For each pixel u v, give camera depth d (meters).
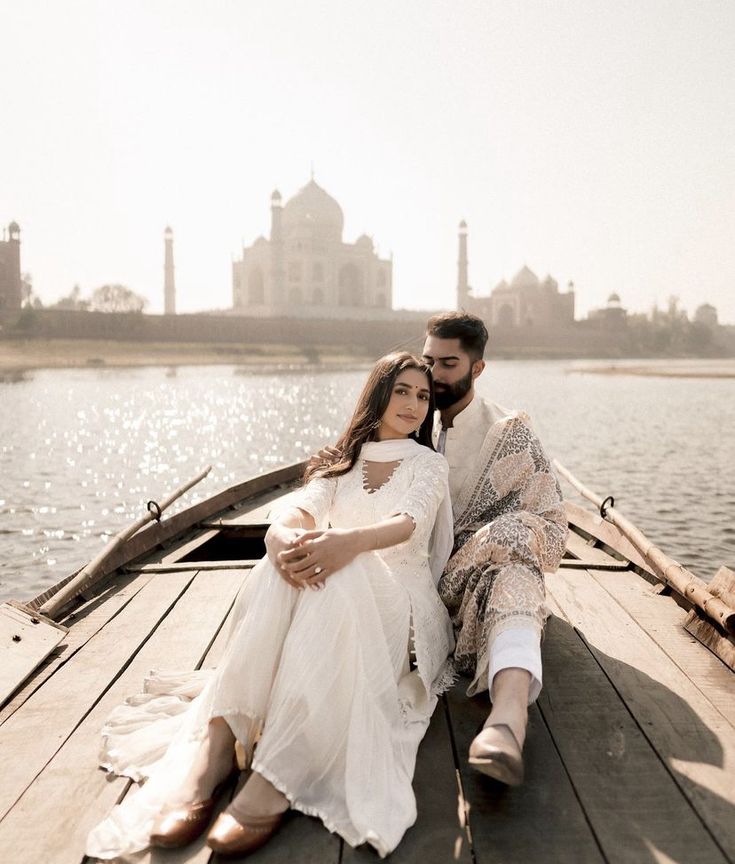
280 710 2.07
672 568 3.62
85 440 20.73
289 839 1.96
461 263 124.69
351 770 2.03
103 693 2.76
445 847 1.92
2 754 2.36
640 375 63.25
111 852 1.90
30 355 72.62
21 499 12.70
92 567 3.86
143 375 58.78
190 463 17.17
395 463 2.73
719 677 2.87
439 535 2.79
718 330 181.50
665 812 2.05
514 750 1.97
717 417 27.25
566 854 1.90
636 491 13.20
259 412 29.44
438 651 2.60
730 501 12.27
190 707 2.40
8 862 1.88
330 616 2.13
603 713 2.59
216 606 3.65
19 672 2.86
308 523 2.64
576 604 3.68
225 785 2.14
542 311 127.25
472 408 3.11
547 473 2.96
